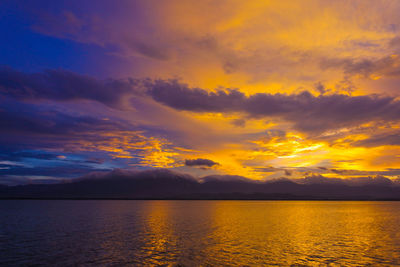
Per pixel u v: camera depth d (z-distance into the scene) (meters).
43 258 34.66
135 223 78.44
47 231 60.50
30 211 139.00
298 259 34.47
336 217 106.50
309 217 105.75
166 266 31.09
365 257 35.72
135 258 34.53
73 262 32.66
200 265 31.55
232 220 90.19
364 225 75.75
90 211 140.62
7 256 35.78
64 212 131.00
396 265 31.92
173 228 66.19
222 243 45.19
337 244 45.06
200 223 79.25
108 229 63.91
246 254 37.03
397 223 82.12
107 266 31.02
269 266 31.30
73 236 52.75
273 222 83.81
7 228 66.31
